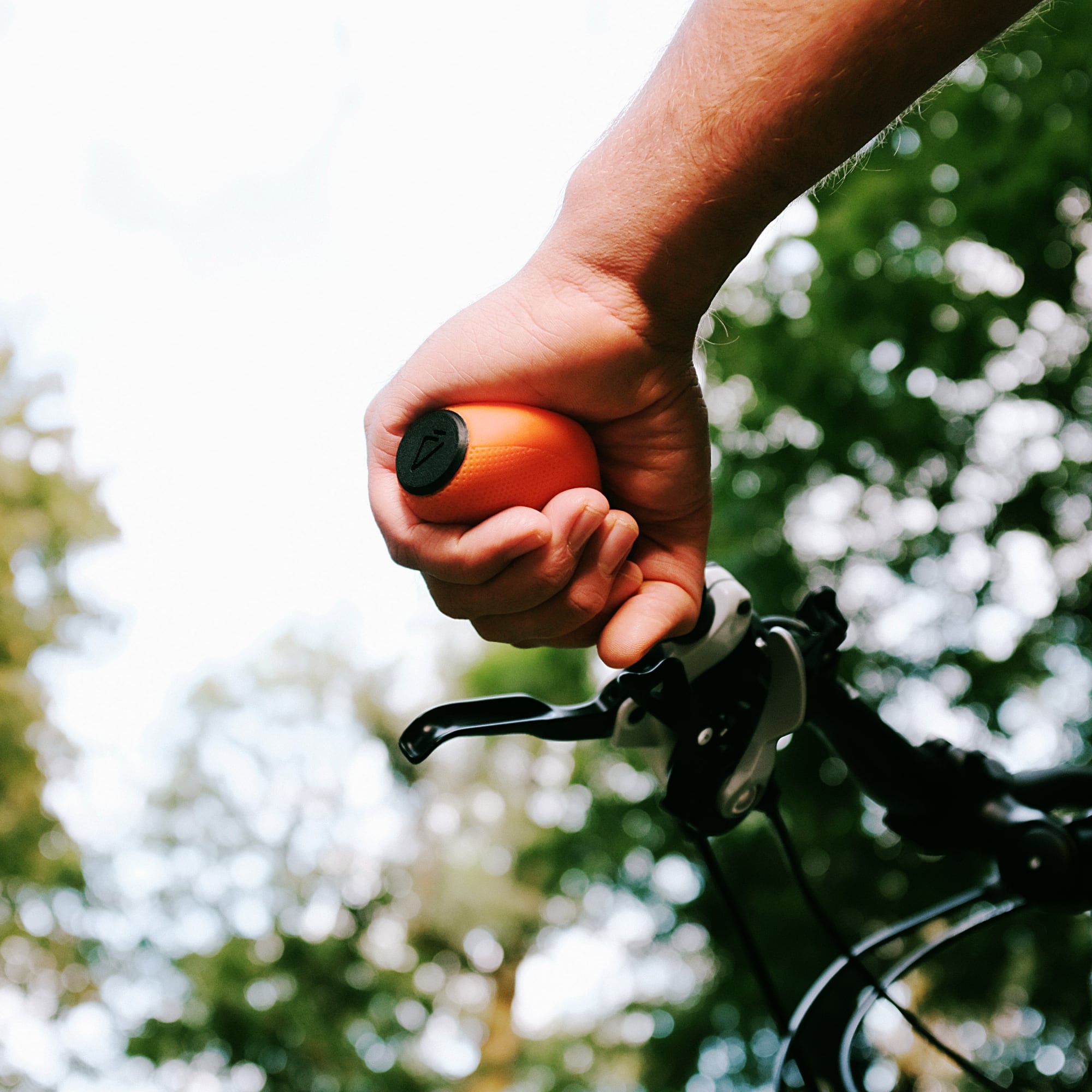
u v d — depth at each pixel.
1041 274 8.24
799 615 0.94
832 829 8.27
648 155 0.66
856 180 8.44
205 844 21.59
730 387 9.81
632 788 10.38
